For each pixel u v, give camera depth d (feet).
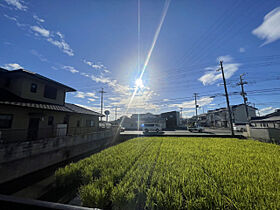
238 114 106.11
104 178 14.71
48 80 35.65
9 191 15.69
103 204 11.52
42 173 21.48
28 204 4.56
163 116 152.25
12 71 30.04
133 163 21.01
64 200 13.55
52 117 36.09
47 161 24.71
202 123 157.48
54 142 26.63
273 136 35.47
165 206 10.15
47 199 13.82
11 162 18.78
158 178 14.70
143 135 64.54
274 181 12.85
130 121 146.30
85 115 51.31
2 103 22.11
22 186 16.85
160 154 25.21
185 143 37.52
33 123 30.73
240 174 15.06
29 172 21.17
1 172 17.54
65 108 39.73
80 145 35.01
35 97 33.30
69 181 16.03
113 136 58.59
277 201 9.68
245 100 70.23
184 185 13.28
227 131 78.43
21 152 20.20
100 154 25.89
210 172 15.94
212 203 10.53
